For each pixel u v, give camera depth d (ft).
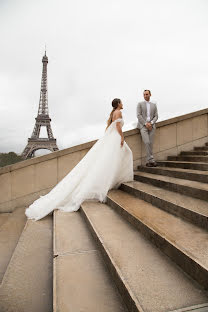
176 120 25.03
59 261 8.28
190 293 5.67
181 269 6.81
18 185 20.38
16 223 15.30
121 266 6.98
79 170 16.20
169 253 7.51
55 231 11.26
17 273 8.29
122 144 16.85
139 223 9.89
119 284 6.44
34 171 20.77
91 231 10.84
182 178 15.85
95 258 8.52
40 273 8.29
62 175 21.53
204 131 26.32
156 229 8.70
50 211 15.16
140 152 24.43
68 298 6.23
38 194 20.93
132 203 12.98
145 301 5.34
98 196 15.48
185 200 11.28
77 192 15.80
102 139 16.70
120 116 17.04
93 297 6.28
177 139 25.35
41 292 7.17
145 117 22.35
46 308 6.44
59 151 21.33
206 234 8.18
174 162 20.31
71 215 14.07
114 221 11.32
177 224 9.29
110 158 16.07
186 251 6.80
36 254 9.81
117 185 18.08
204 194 11.18
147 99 22.58
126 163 17.84
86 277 7.25
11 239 12.25
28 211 15.75
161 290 5.78
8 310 6.33
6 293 7.11
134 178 19.85
